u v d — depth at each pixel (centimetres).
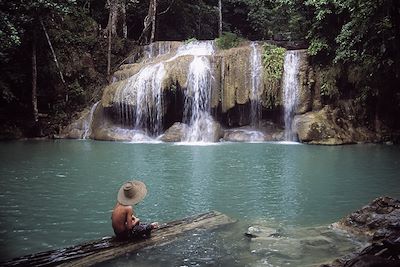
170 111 2075
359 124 1966
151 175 1177
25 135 2105
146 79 2052
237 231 704
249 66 2062
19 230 736
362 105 1966
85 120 2141
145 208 874
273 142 1925
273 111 2073
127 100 2045
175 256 594
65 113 2216
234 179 1131
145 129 2061
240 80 2055
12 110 2161
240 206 882
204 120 2027
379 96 1942
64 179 1121
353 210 849
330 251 603
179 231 689
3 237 703
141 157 1472
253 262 571
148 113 2042
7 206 877
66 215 820
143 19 2964
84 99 2269
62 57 2294
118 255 594
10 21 1806
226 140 1994
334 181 1103
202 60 2070
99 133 2038
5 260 593
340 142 1830
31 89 2184
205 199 938
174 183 1084
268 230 695
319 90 2019
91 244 618
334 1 1875
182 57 2094
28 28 2075
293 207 871
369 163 1350
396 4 865
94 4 2866
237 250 615
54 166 1298
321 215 818
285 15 2602
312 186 1052
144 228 651
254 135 2000
